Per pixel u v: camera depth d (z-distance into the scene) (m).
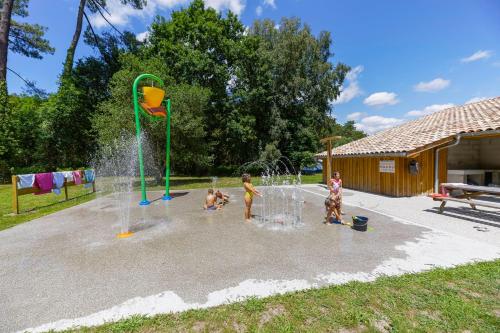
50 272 3.62
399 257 3.89
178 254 4.21
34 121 22.11
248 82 25.50
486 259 3.74
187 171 27.41
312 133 27.77
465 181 10.44
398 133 12.51
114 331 2.31
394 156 9.83
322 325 2.34
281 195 11.11
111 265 3.81
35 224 6.53
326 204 6.05
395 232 5.20
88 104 25.58
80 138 24.61
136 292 3.01
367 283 3.05
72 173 10.95
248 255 4.11
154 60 18.05
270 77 25.23
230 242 4.79
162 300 2.82
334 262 3.75
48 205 9.45
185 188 14.30
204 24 22.64
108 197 11.23
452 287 2.93
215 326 2.36
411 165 9.52
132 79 14.69
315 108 26.86
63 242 4.99
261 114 26.84
